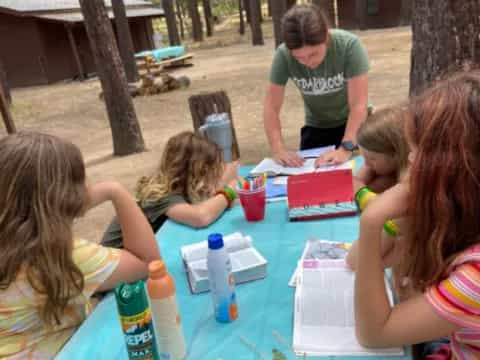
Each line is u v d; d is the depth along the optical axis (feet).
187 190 7.23
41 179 4.15
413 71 9.83
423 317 3.40
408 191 3.53
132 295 3.65
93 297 5.41
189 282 5.17
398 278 4.27
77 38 55.16
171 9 67.82
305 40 7.93
